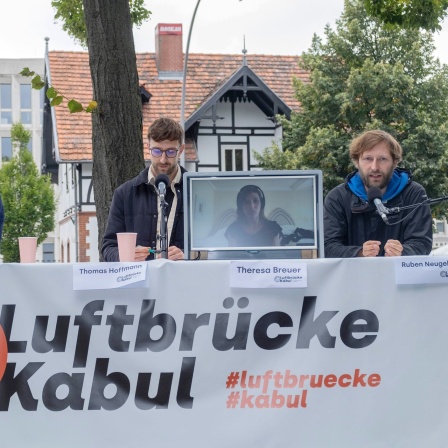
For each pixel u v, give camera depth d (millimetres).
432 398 3963
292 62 40750
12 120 78688
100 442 3887
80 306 3896
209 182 4492
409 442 3959
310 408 3932
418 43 32156
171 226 5297
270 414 3924
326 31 32906
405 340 3965
